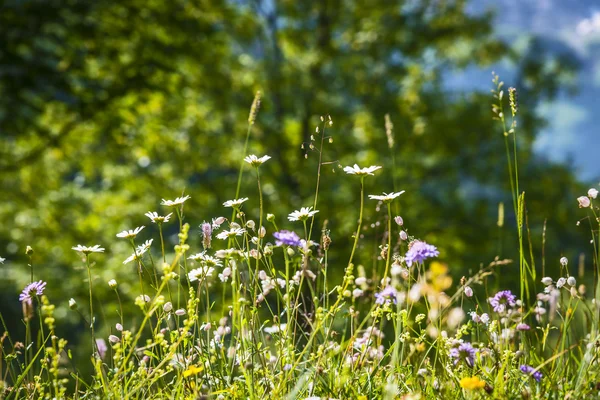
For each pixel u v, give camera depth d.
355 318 1.99
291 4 14.44
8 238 13.25
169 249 11.23
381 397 1.70
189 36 10.70
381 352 1.94
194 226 12.04
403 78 14.04
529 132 13.73
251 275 1.93
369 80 13.76
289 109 13.62
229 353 1.77
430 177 13.54
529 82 14.15
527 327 1.79
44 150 11.00
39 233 12.76
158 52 10.34
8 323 12.03
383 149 12.88
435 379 1.79
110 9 9.44
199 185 13.34
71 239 12.65
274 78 12.95
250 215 11.73
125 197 13.60
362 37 13.80
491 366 1.83
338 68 13.47
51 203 12.88
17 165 10.55
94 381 1.87
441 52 14.55
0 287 13.84
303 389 1.75
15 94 8.47
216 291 6.15
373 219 6.52
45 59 8.97
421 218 12.79
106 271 11.57
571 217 12.25
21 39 8.46
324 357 1.73
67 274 12.39
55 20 8.64
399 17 14.25
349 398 1.71
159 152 13.30
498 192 14.07
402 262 1.92
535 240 11.83
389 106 13.34
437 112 13.38
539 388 1.65
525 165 13.70
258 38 14.48
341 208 11.85
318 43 14.31
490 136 13.36
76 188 13.69
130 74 9.81
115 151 11.84
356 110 13.70
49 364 1.91
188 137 13.26
